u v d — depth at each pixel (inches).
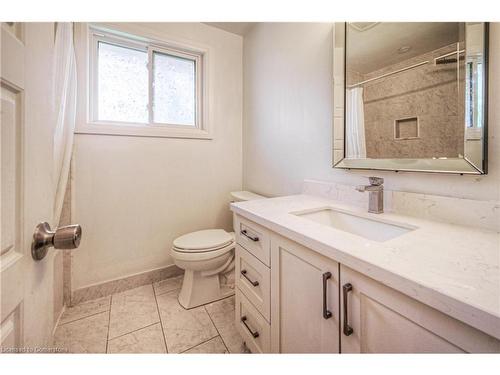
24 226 17.4
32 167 18.5
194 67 79.2
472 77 29.3
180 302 61.3
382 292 20.3
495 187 28.7
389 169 39.3
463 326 15.7
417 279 17.4
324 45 51.8
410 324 18.5
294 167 61.7
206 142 79.4
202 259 56.8
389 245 24.1
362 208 41.6
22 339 16.9
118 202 65.9
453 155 31.5
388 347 20.0
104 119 65.9
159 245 72.6
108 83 66.3
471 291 15.8
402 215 36.4
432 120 33.7
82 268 61.7
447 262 20.1
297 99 59.7
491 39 28.4
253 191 80.2
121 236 66.8
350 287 22.9
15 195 16.5
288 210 40.1
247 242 41.9
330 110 50.7
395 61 38.3
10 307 15.6
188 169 76.5
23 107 17.3
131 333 50.6
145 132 68.6
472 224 30.0
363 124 43.4
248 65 81.7
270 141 70.9
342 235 27.4
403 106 37.4
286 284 32.4
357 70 44.2
